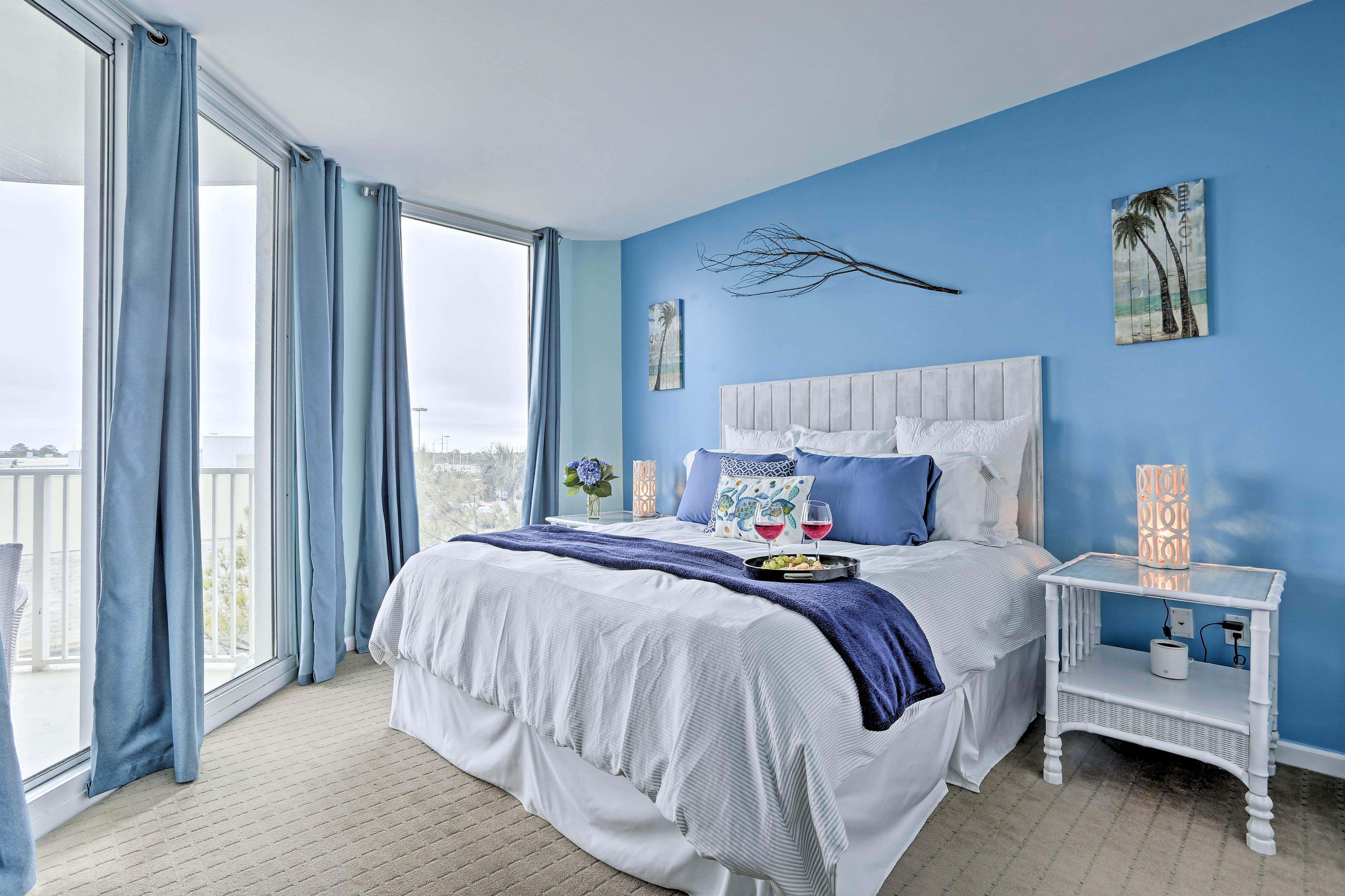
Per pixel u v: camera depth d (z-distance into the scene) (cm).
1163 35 242
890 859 168
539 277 452
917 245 326
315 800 208
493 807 204
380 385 371
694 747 145
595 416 477
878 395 336
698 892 156
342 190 356
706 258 423
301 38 238
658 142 325
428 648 231
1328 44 222
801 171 361
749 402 394
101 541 209
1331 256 222
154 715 224
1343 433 220
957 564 225
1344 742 220
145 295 217
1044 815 196
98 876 170
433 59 253
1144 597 243
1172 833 187
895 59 257
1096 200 272
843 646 154
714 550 237
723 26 235
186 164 231
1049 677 218
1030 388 286
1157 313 256
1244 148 238
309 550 314
